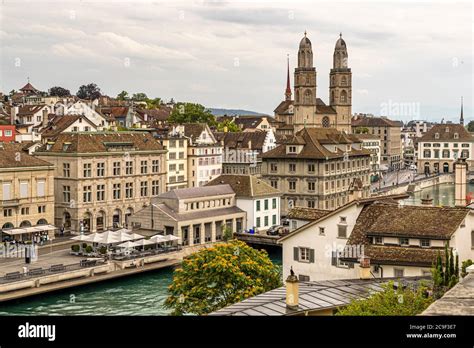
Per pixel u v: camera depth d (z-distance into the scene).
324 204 143.25
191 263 57.44
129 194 132.12
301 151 145.00
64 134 126.62
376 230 60.97
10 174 109.88
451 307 24.77
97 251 100.50
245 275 56.78
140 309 75.81
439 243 58.41
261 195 123.31
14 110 174.00
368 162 163.12
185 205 112.88
